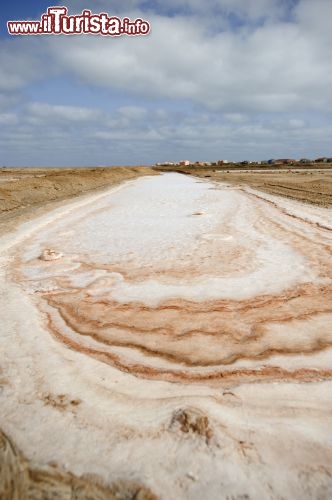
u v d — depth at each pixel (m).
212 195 24.77
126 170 59.81
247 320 6.12
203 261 9.38
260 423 3.84
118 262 9.52
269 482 3.16
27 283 8.08
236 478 3.19
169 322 6.11
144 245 11.22
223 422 3.85
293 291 7.24
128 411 4.05
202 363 4.94
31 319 6.30
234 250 10.33
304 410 4.03
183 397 4.27
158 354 5.18
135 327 5.96
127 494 3.07
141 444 3.58
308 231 12.36
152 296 7.20
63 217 16.52
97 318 6.30
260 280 7.90
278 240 11.30
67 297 7.24
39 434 3.72
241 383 4.51
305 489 3.09
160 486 3.12
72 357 5.14
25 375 4.72
